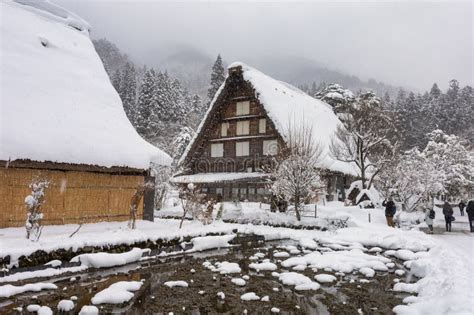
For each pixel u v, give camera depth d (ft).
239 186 96.89
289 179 62.54
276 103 94.53
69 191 44.75
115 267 33.37
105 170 45.96
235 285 28.86
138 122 177.17
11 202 39.42
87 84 54.03
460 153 121.49
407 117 227.20
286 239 54.49
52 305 23.04
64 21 64.28
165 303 24.22
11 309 22.20
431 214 60.90
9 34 49.75
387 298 26.35
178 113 195.52
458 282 24.54
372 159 99.35
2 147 36.11
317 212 68.54
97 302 23.71
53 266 29.91
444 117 231.91
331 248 47.19
